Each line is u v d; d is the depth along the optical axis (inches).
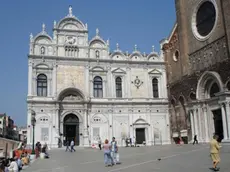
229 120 1843.0
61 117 2477.9
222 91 1900.8
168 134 2714.1
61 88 2501.2
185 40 2490.2
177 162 1034.7
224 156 1112.2
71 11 2652.6
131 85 2706.7
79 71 2578.7
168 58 2787.9
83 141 2470.5
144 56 2807.6
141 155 1417.3
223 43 2036.2
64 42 2593.5
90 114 2554.1
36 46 2524.6
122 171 887.1
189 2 2472.9
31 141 2348.7
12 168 1029.2
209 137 2123.5
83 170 969.5
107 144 1084.5
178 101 2588.6
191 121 2289.6
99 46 2691.9
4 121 5895.7
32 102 2406.5
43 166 1186.6
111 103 2610.7
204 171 797.9
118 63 2709.2
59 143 2375.7
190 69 2426.2
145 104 2706.7
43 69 2493.8
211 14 2229.3
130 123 2635.3
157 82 2810.0
